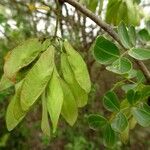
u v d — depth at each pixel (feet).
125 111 0.46
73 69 0.38
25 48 0.39
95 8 0.58
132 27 0.43
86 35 0.83
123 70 0.40
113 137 0.46
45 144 1.11
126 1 0.55
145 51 0.41
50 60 0.37
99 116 0.46
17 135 1.17
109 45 0.40
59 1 0.45
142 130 1.36
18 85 0.39
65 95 0.39
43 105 0.38
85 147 1.16
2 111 1.01
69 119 0.39
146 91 0.45
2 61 0.87
